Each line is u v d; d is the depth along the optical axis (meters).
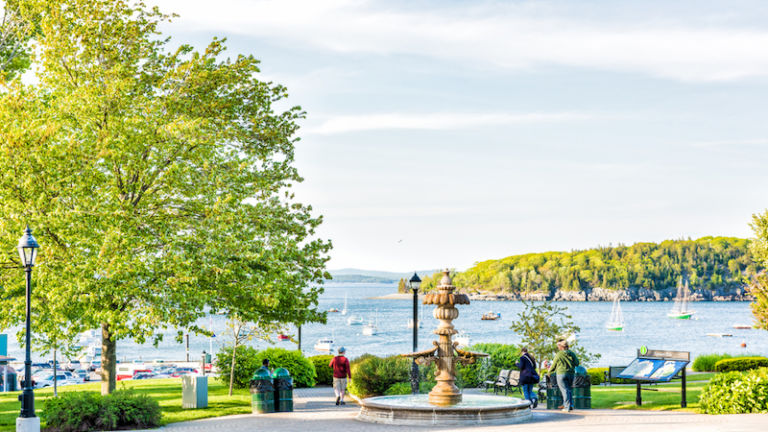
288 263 24.17
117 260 19.97
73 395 18.61
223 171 23.59
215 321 152.75
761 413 17.92
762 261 29.38
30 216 20.34
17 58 30.77
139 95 24.09
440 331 20.05
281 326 27.55
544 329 28.34
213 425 18.61
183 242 21.81
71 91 23.44
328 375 32.12
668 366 20.50
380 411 19.14
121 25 23.88
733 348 120.31
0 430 17.45
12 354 87.31
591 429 15.68
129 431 17.73
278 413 21.27
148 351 102.62
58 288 19.70
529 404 19.47
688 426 15.65
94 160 21.64
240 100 25.58
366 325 175.12
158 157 22.92
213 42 25.33
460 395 19.91
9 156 20.52
